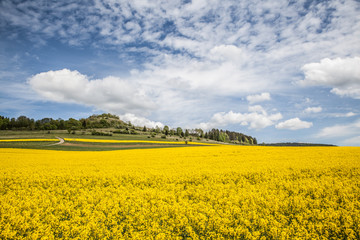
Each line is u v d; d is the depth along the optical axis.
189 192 10.62
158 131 133.00
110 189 11.42
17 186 12.38
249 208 8.34
